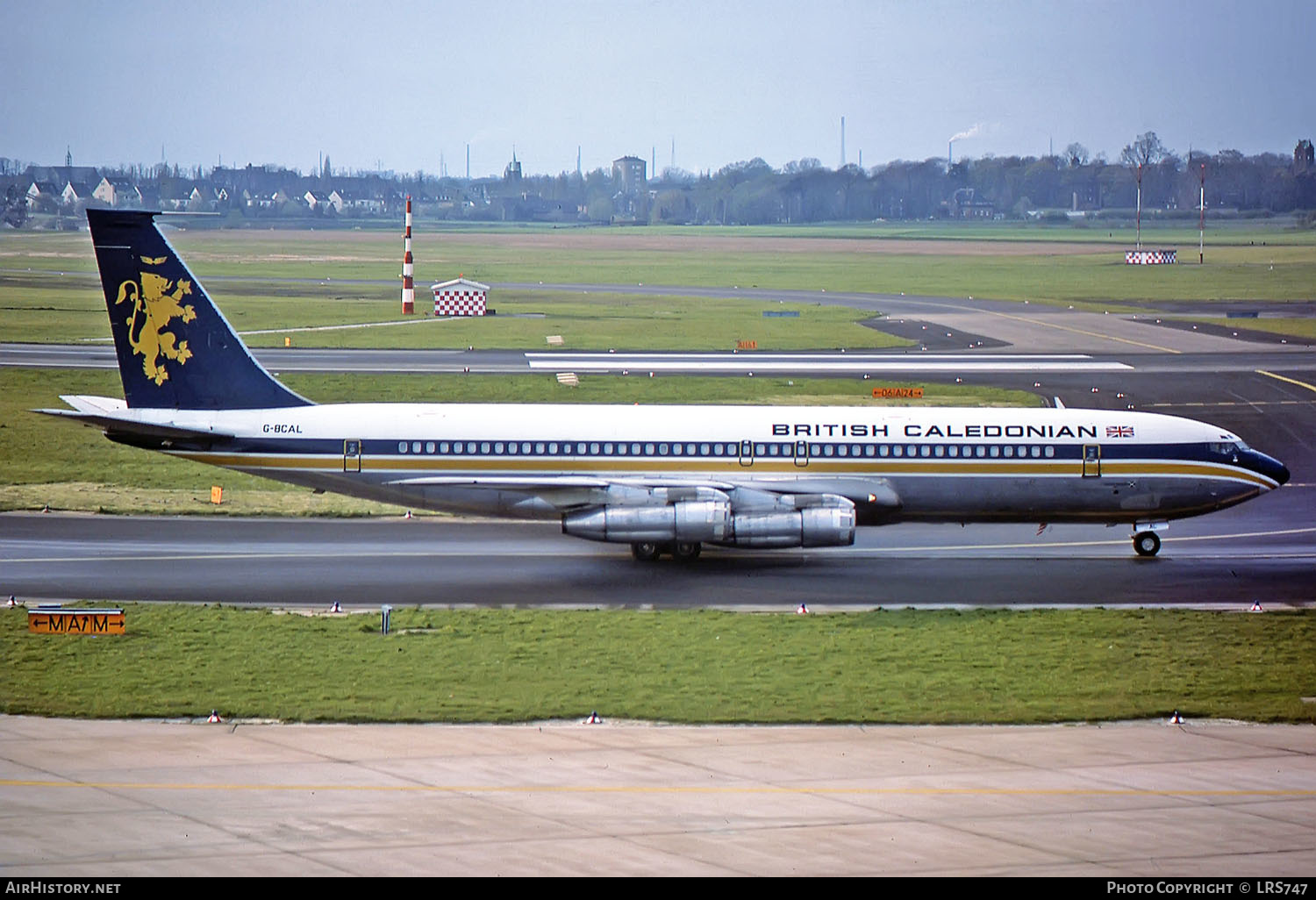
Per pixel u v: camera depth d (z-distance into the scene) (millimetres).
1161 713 144375
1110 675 158875
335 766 124625
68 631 169625
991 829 112250
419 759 126875
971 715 142375
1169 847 108938
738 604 193000
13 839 106812
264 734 133250
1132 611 188875
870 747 132125
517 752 129250
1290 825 113875
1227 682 156500
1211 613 188375
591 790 119500
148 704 141500
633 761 127375
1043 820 114312
